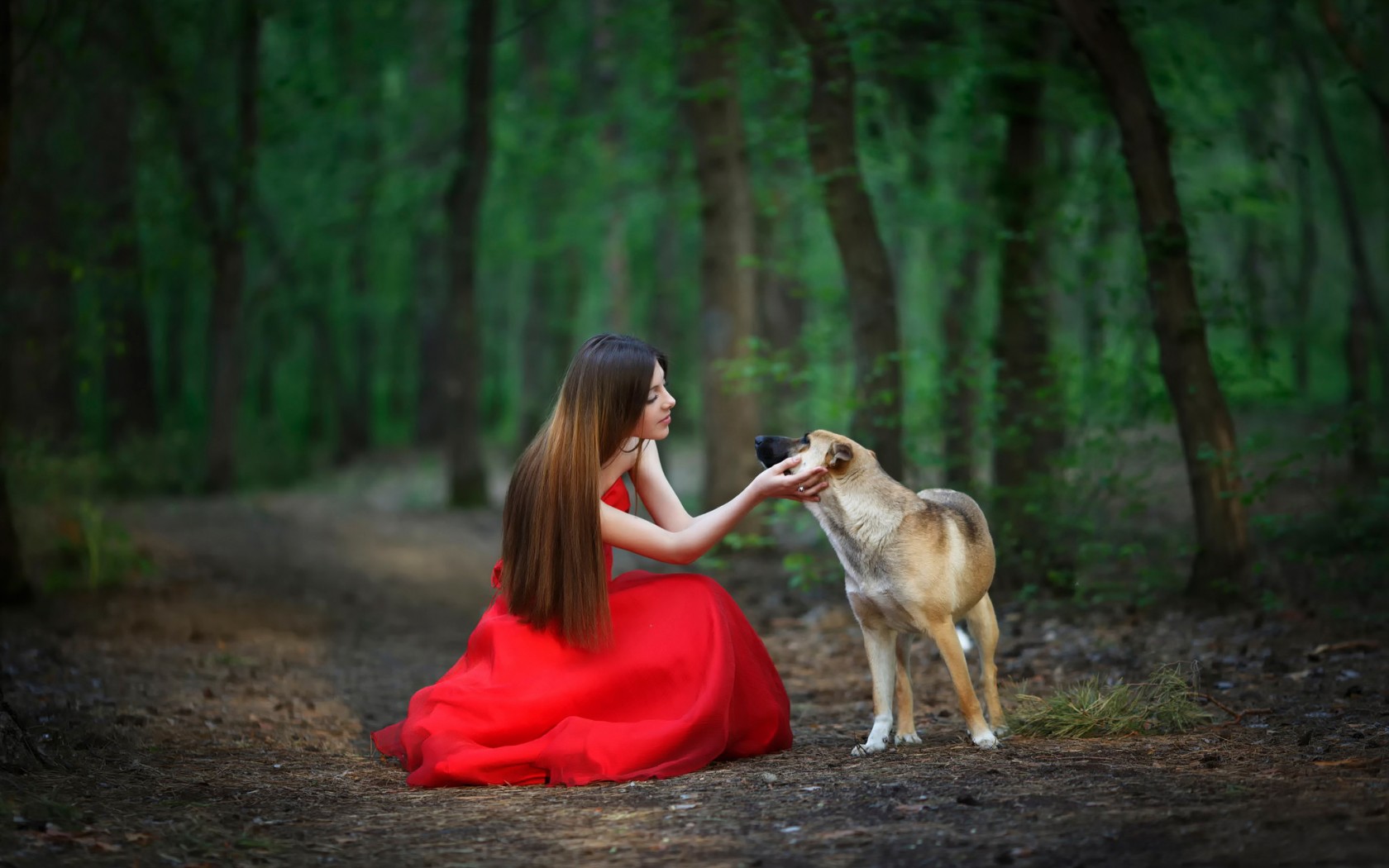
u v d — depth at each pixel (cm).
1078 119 910
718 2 965
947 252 1240
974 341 930
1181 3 881
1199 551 702
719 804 351
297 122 1741
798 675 652
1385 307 1981
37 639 716
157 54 1253
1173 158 882
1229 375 743
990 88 881
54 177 1368
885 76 949
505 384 3656
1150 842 283
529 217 2306
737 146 1255
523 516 426
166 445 1873
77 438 1292
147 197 1522
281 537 1360
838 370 1148
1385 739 390
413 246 2691
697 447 2705
